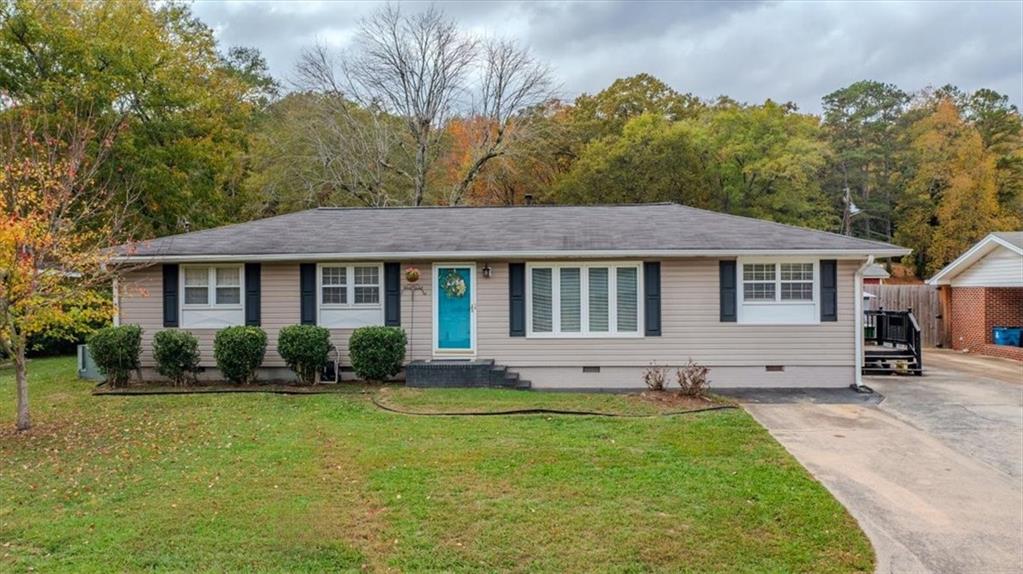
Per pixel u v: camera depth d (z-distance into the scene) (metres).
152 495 6.12
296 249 12.86
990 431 8.92
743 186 33.22
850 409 10.41
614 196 29.62
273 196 28.16
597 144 32.38
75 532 5.21
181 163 21.28
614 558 4.77
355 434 8.41
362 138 29.42
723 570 4.62
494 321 13.07
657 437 8.23
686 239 12.76
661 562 4.72
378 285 13.17
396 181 30.95
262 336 12.56
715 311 12.69
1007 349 17.56
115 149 18.09
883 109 42.19
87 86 17.86
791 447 8.04
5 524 5.40
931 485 6.64
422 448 7.68
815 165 32.84
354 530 5.25
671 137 30.47
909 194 37.94
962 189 35.00
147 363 13.23
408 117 30.34
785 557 4.84
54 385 12.82
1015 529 5.53
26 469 7.02
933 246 36.47
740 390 12.28
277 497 6.02
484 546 4.96
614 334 12.87
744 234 13.04
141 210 19.81
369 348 12.38
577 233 13.53
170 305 13.16
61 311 10.01
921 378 13.70
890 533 5.40
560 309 12.98
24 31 17.80
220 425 9.07
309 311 13.12
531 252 12.51
